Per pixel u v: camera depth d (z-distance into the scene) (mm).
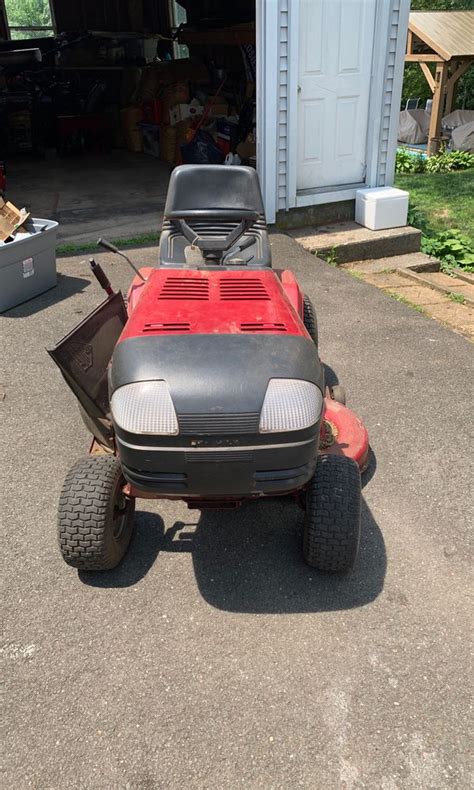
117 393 2691
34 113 13633
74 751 2377
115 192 10422
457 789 2244
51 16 16859
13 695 2588
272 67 7383
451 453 4129
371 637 2846
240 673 2676
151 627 2904
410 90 21844
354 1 7523
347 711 2514
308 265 7438
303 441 2637
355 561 3281
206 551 3379
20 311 6133
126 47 15758
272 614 2971
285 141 7871
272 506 3734
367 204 8328
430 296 7000
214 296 3213
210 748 2383
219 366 2656
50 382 4969
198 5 14250
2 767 2324
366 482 3861
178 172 4086
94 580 3176
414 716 2494
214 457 2594
